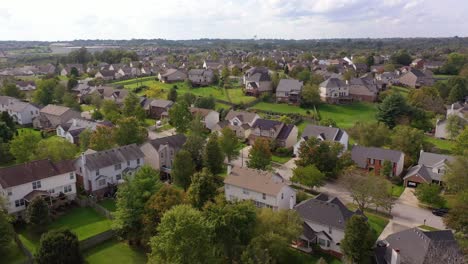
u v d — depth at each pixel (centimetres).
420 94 13162
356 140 9869
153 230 4916
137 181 5388
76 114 11706
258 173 6306
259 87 14800
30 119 12044
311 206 5550
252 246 4219
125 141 8488
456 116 10075
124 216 5062
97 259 4919
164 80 18288
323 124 10700
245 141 10262
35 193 5916
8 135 9188
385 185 6228
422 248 4372
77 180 6994
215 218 4375
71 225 5700
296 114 12475
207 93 15588
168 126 11744
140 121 11300
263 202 5919
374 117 12531
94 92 14650
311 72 18012
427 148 8900
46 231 5503
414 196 7038
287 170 8256
